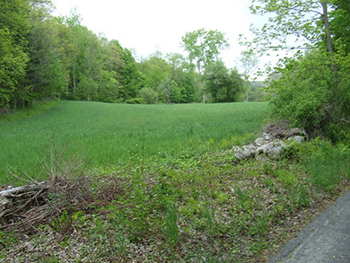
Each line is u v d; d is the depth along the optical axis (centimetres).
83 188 607
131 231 463
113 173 760
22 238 483
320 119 1184
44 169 768
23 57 2752
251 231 470
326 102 1191
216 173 754
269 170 768
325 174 691
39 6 3841
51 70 3894
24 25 2964
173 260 399
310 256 403
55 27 4462
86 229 492
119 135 1691
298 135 1152
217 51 7838
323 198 611
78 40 6775
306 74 1223
